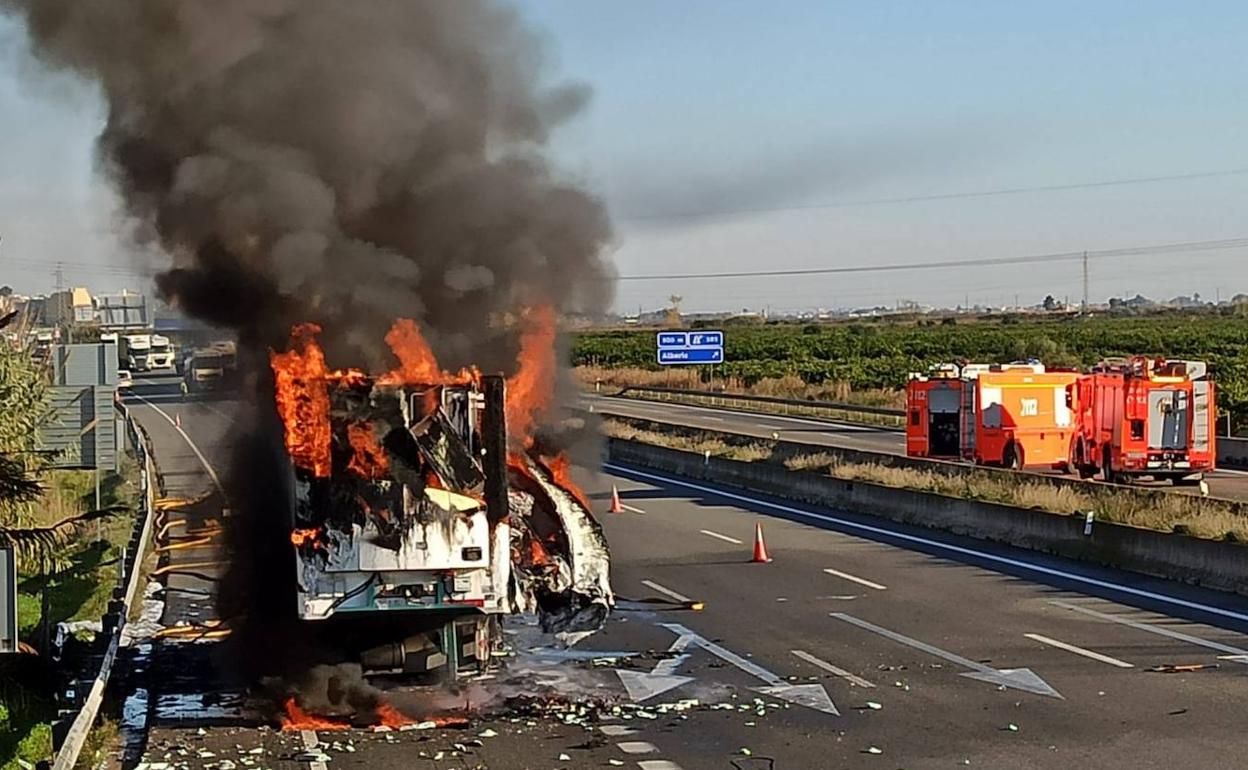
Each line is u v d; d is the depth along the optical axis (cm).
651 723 1339
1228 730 1270
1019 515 2623
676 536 2797
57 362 2633
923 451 3756
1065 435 3622
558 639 1752
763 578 2242
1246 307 18325
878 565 2377
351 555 1309
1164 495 2500
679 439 4719
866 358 9619
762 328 15200
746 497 3600
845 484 3331
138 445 3891
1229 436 4456
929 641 1712
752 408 6781
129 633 1852
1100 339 10325
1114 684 1466
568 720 1352
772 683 1502
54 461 2466
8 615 1220
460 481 1329
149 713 1418
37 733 1412
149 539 2548
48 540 1645
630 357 9944
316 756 1236
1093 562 2369
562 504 1454
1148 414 3262
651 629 1819
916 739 1259
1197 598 2006
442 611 1338
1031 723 1309
